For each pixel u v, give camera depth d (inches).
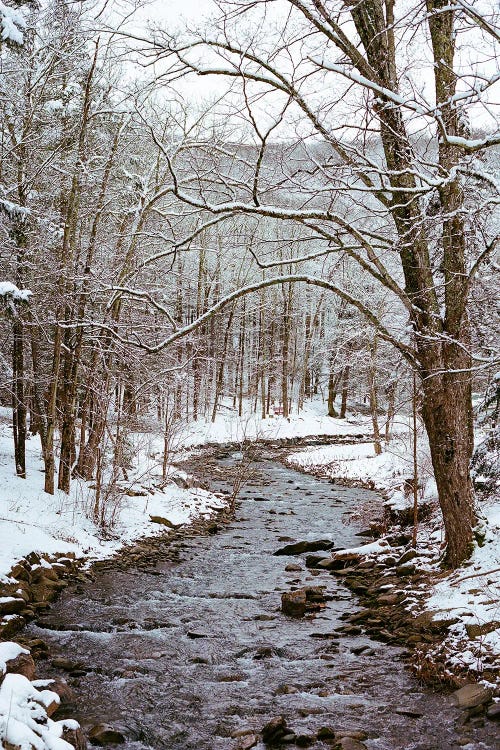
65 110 621.6
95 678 276.7
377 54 297.7
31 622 347.3
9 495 529.3
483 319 386.0
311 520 675.4
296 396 1961.1
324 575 463.8
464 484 356.8
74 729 208.8
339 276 591.2
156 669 288.0
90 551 493.4
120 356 572.4
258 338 1809.8
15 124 613.6
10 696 204.5
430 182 271.4
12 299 471.5
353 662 292.5
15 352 594.6
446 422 351.3
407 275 345.4
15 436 619.2
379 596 379.9
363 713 241.3
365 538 580.7
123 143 671.1
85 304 601.3
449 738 219.1
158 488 717.9
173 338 317.1
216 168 319.9
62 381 637.9
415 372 363.6
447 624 301.0
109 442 707.4
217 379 1536.7
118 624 350.0
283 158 287.3
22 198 579.5
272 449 1320.1
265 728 225.8
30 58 585.3
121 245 645.9
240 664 295.7
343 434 1551.4
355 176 296.4
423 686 261.3
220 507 719.7
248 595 410.9
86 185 620.4
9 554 400.5
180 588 426.6
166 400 738.2
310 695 260.1
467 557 357.1
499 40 212.7
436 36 311.4
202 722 237.3
